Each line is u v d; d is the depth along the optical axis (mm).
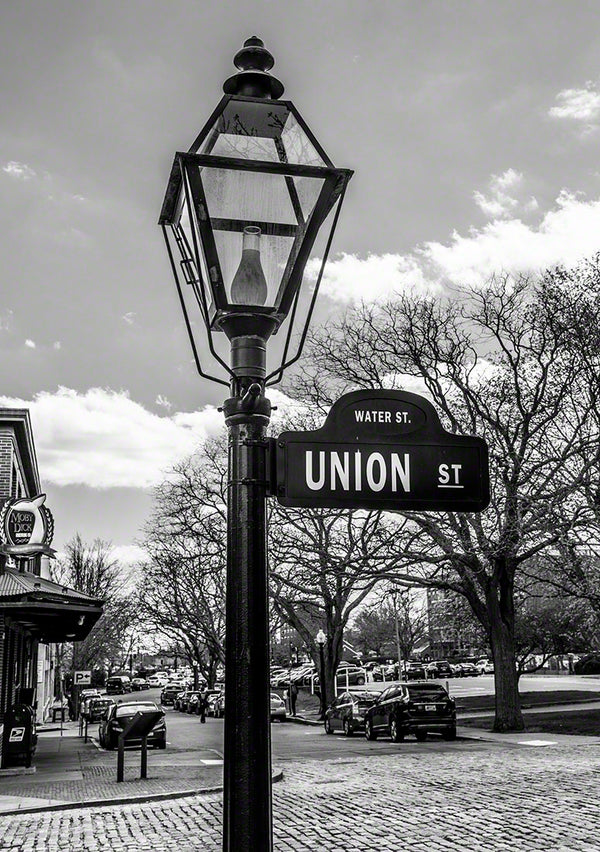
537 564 29734
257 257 3541
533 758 17828
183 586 53969
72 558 65625
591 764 16250
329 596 34250
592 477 23781
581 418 25312
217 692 53625
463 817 11211
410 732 24344
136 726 16953
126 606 64375
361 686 65188
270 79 3732
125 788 15406
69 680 74938
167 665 166250
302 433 3475
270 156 3617
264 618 3277
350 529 29016
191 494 41750
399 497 3492
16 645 24062
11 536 21594
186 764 20125
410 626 75875
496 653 26281
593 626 31797
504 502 23656
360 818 11422
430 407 3598
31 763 19969
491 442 24391
